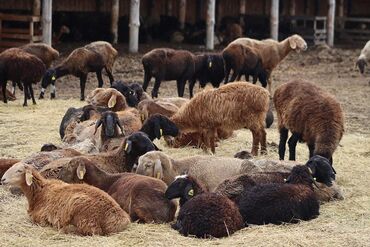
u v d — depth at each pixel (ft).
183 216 34.71
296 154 54.39
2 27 117.50
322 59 128.88
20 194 41.57
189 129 52.44
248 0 165.78
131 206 36.29
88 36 134.41
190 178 36.63
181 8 145.28
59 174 39.09
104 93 57.72
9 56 73.05
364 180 46.85
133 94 64.08
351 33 160.97
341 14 167.02
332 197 41.24
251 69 88.17
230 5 162.91
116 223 34.30
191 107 51.85
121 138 48.01
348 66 123.65
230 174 41.27
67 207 34.55
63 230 34.63
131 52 119.14
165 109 56.03
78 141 51.24
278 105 49.70
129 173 39.01
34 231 34.94
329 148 45.09
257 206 35.86
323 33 148.66
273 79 105.60
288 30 148.87
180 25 145.28
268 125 66.59
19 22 118.73
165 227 35.65
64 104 76.79
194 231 34.17
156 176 39.91
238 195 38.01
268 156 52.49
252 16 152.76
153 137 49.93
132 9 118.42
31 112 70.95
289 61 124.47
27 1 133.08
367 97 91.71
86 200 34.40
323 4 173.68
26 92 74.69
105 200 34.65
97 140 50.34
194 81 85.10
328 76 111.65
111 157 42.14
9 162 43.29
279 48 90.68
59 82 95.20
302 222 36.45
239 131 63.21
